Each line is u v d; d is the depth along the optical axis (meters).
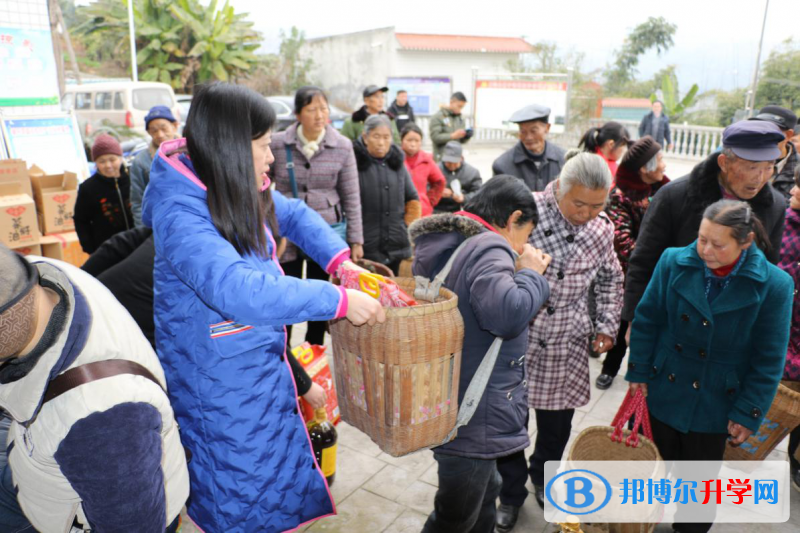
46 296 1.06
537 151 4.16
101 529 1.11
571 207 2.33
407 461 3.13
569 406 2.57
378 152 4.14
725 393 2.24
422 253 1.93
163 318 1.51
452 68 23.77
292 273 3.85
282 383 1.59
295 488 1.63
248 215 1.44
